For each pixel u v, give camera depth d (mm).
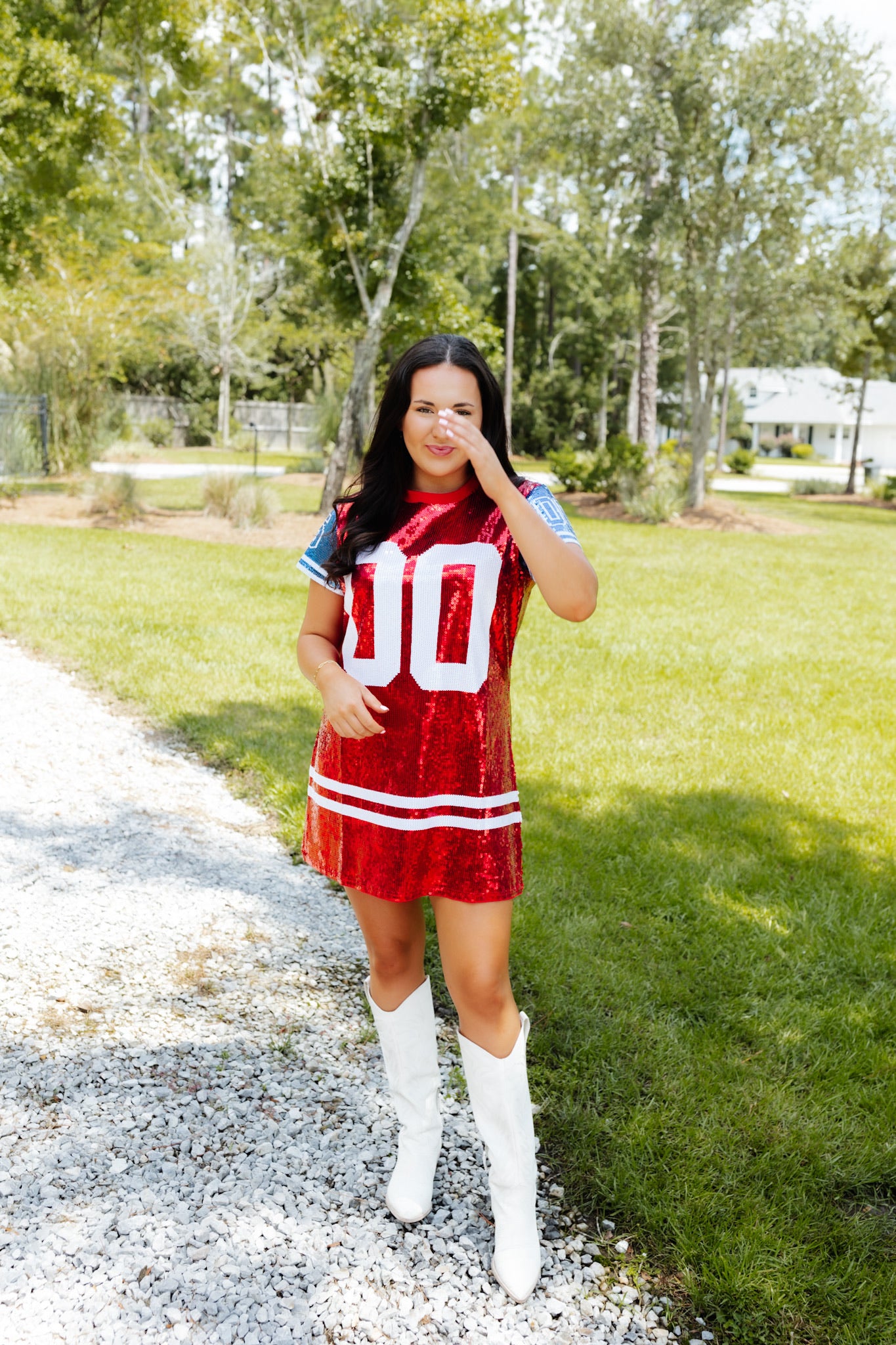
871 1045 2969
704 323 21750
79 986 2982
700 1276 2062
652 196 20297
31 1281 1928
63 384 20594
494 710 1833
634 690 7004
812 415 69000
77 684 6312
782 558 15188
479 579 1786
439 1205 2238
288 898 3721
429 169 20281
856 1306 2006
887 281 27094
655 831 4527
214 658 6961
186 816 4398
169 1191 2199
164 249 22844
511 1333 1920
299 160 14594
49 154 15852
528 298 48844
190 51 16359
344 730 1778
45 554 11102
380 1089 2635
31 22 15688
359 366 15648
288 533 14461
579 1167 2367
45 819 4211
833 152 18906
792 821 4770
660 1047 2852
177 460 31266
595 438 49000
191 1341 1835
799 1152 2447
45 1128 2363
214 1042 2775
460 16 13008
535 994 3131
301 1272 2014
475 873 1826
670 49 18875
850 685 7469
